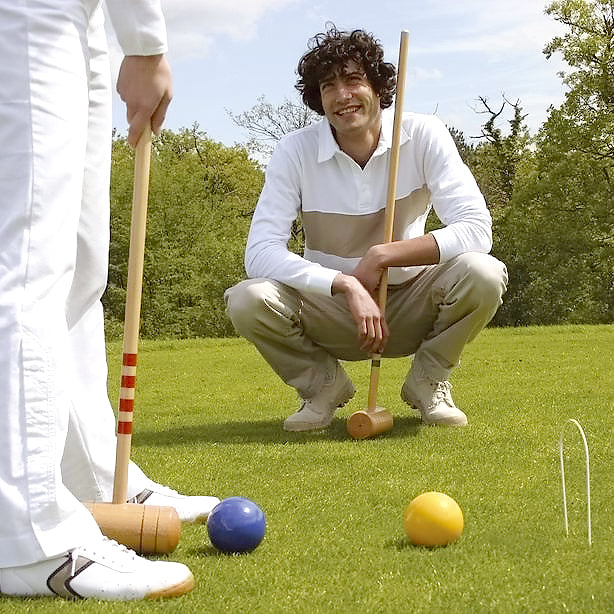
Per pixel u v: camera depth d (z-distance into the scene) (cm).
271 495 308
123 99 246
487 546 240
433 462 356
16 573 208
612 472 331
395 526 265
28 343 209
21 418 208
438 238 425
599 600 197
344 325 456
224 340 1112
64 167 218
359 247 458
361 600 201
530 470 337
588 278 2888
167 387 683
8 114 213
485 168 3900
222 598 205
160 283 3012
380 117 448
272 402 588
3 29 213
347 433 443
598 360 733
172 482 333
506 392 555
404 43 428
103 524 238
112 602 204
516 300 2936
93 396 268
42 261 215
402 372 727
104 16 258
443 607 196
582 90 2830
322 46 430
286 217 452
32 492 207
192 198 3172
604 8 2878
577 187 2892
